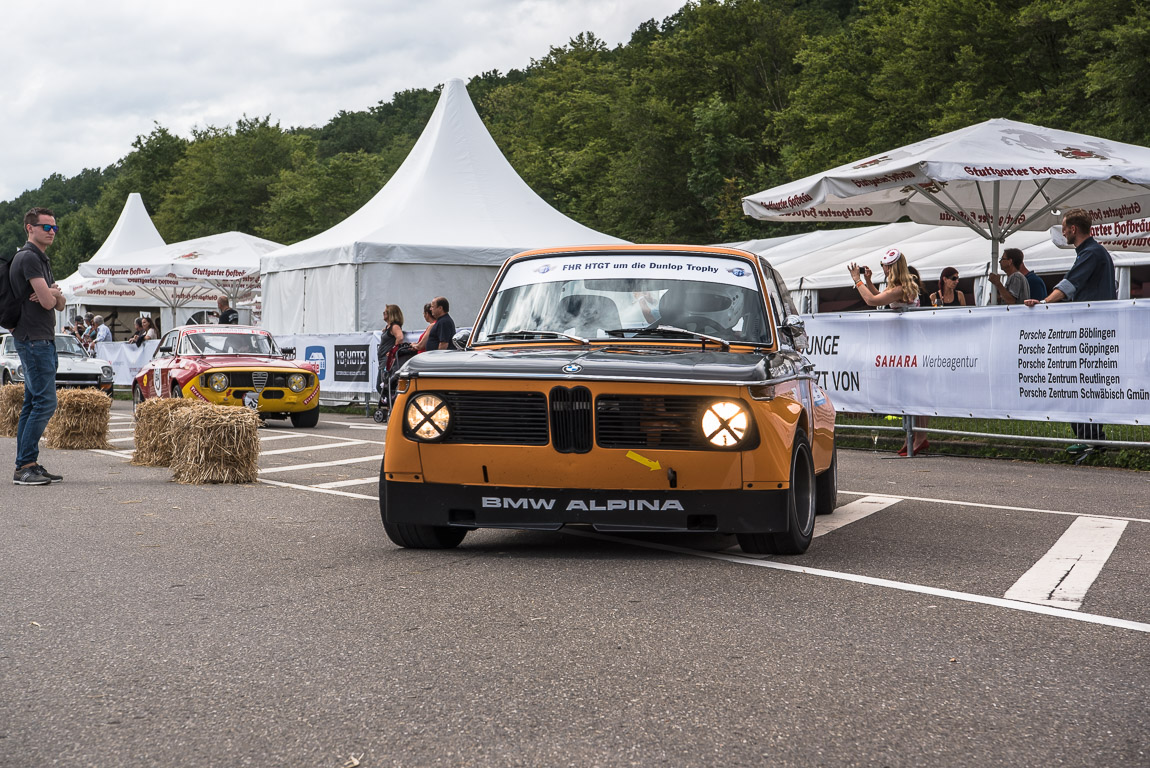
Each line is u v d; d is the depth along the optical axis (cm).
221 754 265
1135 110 2820
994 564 510
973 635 377
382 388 1630
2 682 326
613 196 5297
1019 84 3503
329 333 1848
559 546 561
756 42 5203
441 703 302
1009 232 1271
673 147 5097
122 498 771
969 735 276
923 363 1058
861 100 4038
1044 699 305
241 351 1611
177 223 8525
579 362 499
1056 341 955
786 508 491
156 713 296
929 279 1788
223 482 866
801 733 278
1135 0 2798
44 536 601
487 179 2202
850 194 1147
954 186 1309
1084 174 1045
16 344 858
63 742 274
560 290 611
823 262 2108
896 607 418
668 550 547
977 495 779
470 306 1989
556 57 6888
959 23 3562
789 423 502
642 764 257
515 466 496
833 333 1136
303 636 376
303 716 292
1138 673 331
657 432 485
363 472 959
